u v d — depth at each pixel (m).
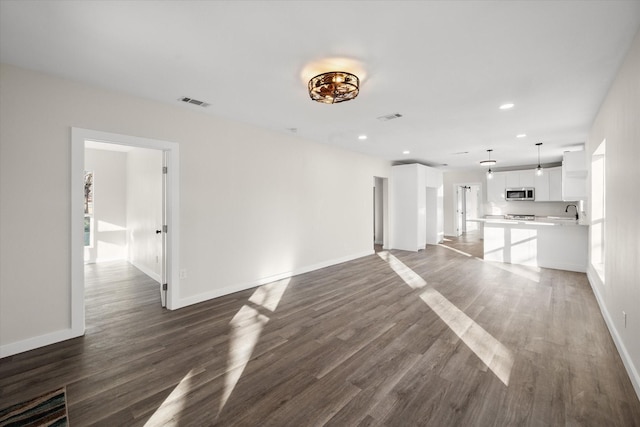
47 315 2.72
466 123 4.24
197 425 1.72
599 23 1.94
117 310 3.57
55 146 2.75
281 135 4.93
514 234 6.16
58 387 2.07
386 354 2.52
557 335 2.85
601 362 2.37
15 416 1.79
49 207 2.73
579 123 4.23
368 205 7.10
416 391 2.02
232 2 1.75
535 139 5.25
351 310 3.54
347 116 3.95
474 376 2.19
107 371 2.27
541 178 8.09
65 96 2.81
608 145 3.07
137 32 2.06
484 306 3.66
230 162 4.18
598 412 1.80
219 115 3.94
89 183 6.52
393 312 3.47
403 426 1.70
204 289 3.91
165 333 2.93
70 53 2.35
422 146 5.95
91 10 1.81
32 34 2.08
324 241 5.86
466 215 11.76
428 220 8.92
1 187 2.50
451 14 1.86
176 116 3.60
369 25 1.98
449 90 3.06
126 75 2.74
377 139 5.36
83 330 2.90
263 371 2.27
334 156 6.07
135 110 3.25
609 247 3.03
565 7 1.79
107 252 6.68
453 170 10.02
